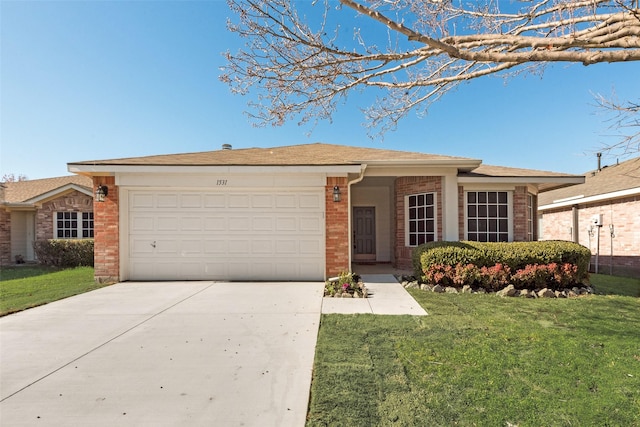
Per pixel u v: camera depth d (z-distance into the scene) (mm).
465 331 4531
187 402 2848
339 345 4051
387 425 2510
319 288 7555
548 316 5277
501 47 4480
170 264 8438
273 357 3762
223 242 8477
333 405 2771
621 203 11625
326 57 4445
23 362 3648
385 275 9414
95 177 8242
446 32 4227
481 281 7230
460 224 9734
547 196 16688
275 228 8492
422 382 3137
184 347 4066
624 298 6598
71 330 4703
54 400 2891
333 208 8367
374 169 9516
